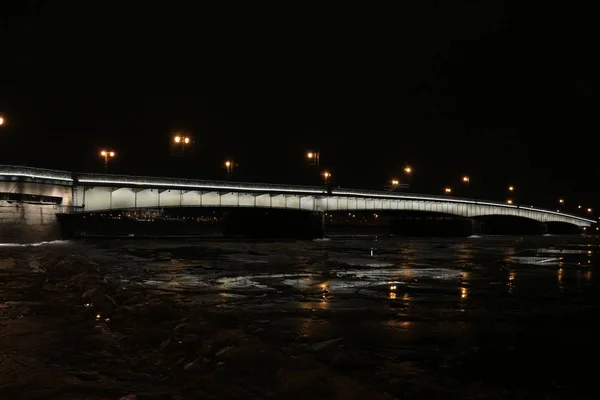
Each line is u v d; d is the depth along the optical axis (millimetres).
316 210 109375
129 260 44188
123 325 14133
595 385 10781
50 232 69938
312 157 113875
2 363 10273
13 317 15398
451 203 144750
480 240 123062
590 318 19344
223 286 26750
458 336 15539
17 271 29531
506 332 16406
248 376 9617
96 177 76688
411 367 11805
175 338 12281
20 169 65375
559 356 13328
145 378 9477
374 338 14844
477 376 11297
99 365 10297
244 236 116375
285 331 15422
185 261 43938
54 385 8898
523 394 10133
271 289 25766
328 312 19125
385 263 45656
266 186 98875
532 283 32000
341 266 41188
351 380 9680
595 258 59219
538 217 186375
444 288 28219
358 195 116125
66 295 19828
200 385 9094
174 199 86562
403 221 156375
